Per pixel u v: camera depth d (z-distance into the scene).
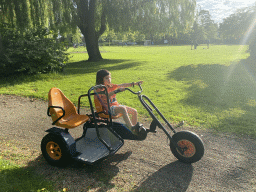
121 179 3.01
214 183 2.91
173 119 5.39
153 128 3.62
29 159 3.56
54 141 3.22
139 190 2.77
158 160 3.53
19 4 15.61
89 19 20.44
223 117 5.39
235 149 3.85
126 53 33.09
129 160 3.54
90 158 3.20
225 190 2.77
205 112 5.84
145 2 20.09
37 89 9.08
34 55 11.49
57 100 3.52
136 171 3.21
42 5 16.89
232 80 9.88
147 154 3.73
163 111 6.00
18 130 4.86
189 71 12.73
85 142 3.62
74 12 18.34
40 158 3.60
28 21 16.00
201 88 8.54
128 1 19.81
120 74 12.45
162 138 4.40
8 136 4.52
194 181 2.96
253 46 15.98
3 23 13.27
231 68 13.28
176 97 7.43
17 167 3.20
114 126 3.67
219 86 8.80
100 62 20.11
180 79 10.57
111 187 2.83
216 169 3.24
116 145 3.55
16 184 2.78
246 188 2.80
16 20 16.14
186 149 3.33
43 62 12.12
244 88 8.37
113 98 3.68
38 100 7.51
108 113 3.46
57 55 13.23
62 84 10.03
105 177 3.06
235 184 2.89
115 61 20.78
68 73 13.48
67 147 3.16
